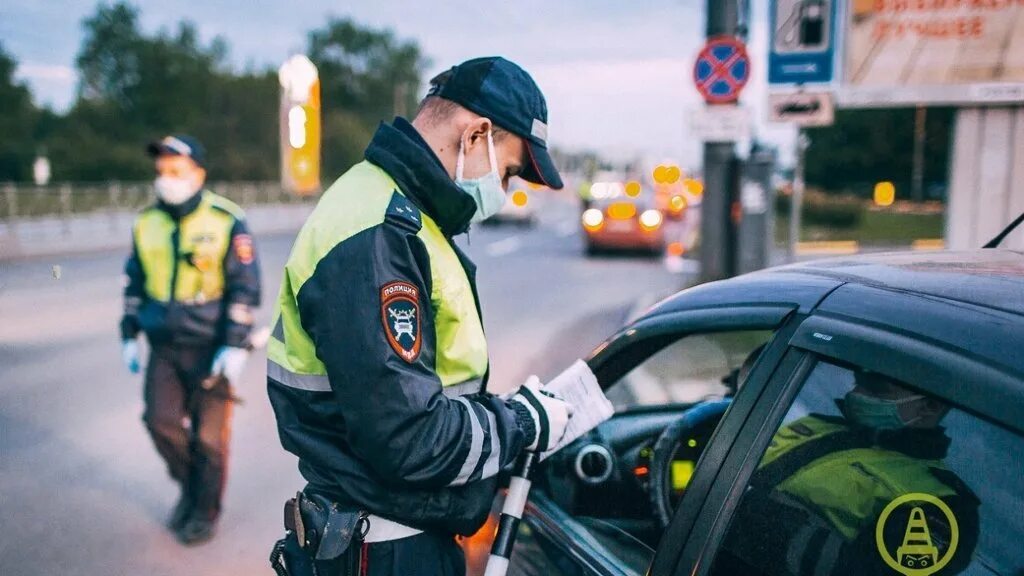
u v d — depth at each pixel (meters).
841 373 1.32
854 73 6.46
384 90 81.38
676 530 1.46
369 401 1.38
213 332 3.57
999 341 1.15
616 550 1.74
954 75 6.28
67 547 3.62
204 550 3.61
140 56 66.50
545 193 52.59
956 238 6.49
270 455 4.80
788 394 1.39
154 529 3.81
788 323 1.46
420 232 1.49
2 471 4.51
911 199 31.89
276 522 3.91
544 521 1.89
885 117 33.97
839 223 25.23
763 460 1.39
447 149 1.59
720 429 1.46
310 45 81.12
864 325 1.32
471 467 1.45
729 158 8.17
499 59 1.60
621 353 1.89
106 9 66.06
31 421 5.42
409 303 1.41
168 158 3.46
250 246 3.62
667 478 1.90
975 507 1.13
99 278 13.28
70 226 23.06
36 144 55.34
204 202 3.57
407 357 1.39
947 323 1.23
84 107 62.84
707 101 7.79
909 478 1.21
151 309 3.55
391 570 1.54
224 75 69.12
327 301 1.41
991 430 1.12
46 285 12.37
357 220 1.43
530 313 10.13
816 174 35.53
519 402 1.59
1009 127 6.27
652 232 16.94
